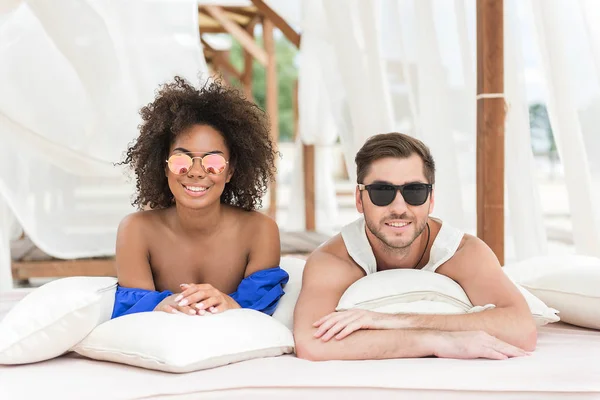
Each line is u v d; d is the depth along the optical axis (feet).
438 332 6.73
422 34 12.26
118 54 13.23
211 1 22.08
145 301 7.64
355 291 7.27
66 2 12.70
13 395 5.79
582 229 11.64
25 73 13.53
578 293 8.29
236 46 79.20
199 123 8.02
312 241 20.57
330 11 12.57
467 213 12.62
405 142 7.33
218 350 6.45
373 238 7.70
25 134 13.75
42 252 17.40
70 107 13.83
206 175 7.73
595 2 10.85
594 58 10.90
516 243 12.30
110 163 14.17
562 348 7.20
